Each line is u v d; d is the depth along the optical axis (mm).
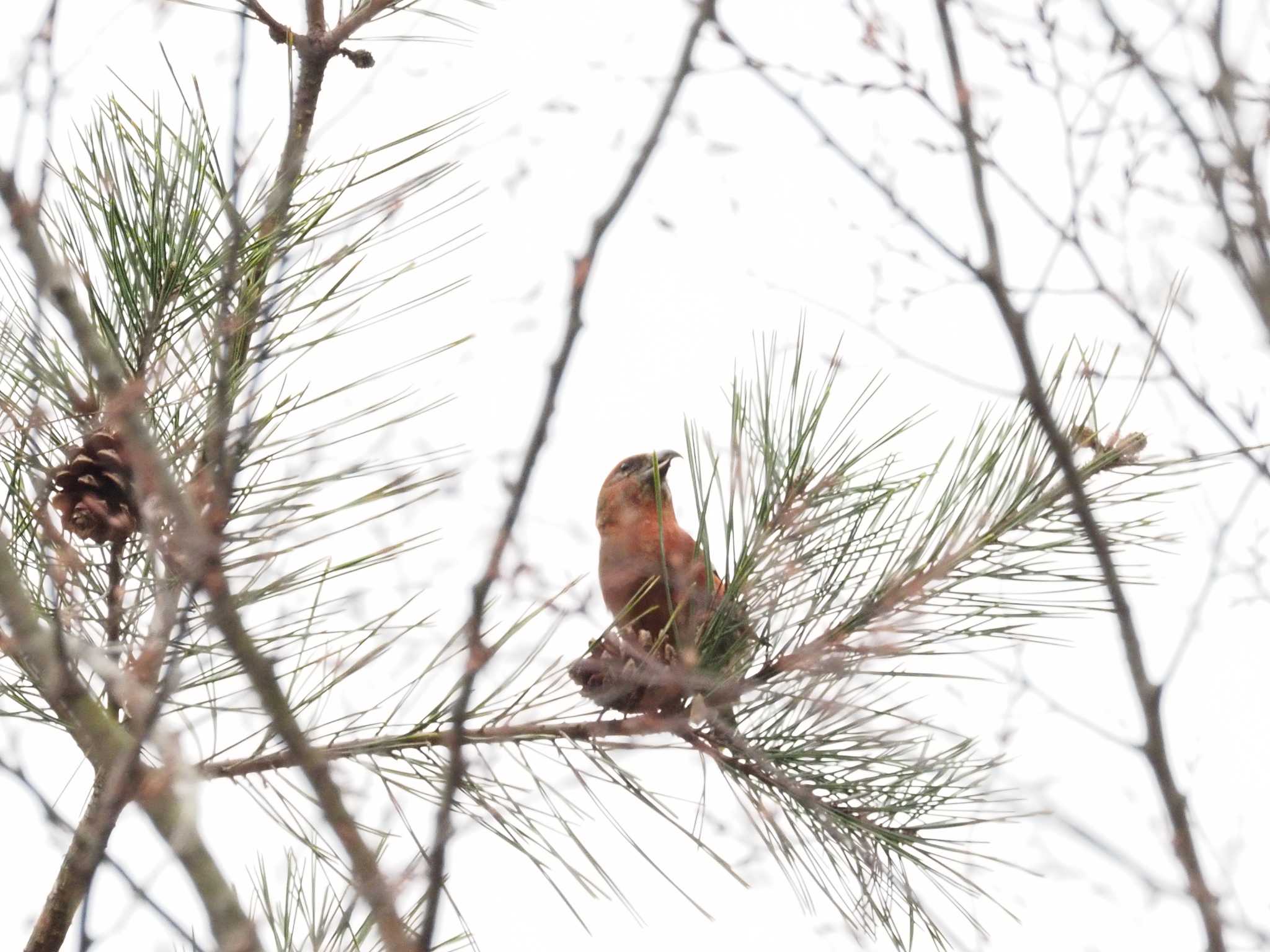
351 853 4062
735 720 6039
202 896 3691
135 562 5691
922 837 5883
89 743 5262
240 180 5035
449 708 5840
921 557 5938
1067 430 5926
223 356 5004
